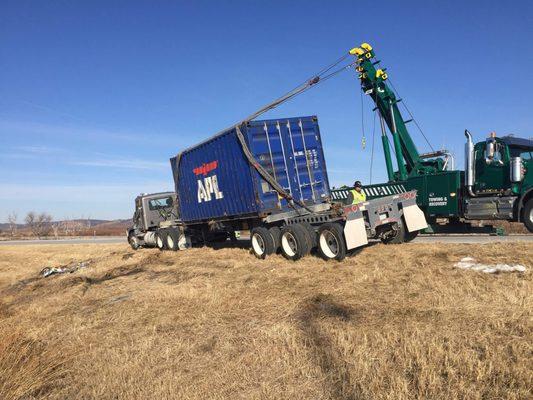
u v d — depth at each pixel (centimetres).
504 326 489
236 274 1012
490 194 1385
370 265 914
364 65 1727
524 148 1360
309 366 460
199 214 1559
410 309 588
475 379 392
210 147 1408
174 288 916
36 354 596
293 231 1090
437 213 1545
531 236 1280
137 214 2120
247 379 452
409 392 385
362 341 498
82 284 1164
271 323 610
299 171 1268
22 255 2612
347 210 992
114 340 625
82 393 469
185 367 500
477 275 731
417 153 1764
